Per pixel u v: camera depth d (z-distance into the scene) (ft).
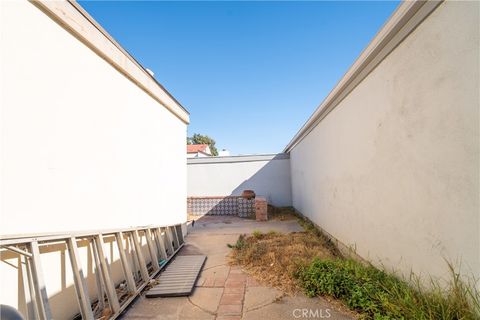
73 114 8.40
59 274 7.32
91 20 9.21
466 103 5.49
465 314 5.31
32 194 6.79
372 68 9.84
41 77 7.18
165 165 16.17
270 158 35.22
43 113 7.21
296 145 29.84
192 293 9.32
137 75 12.60
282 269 10.92
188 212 33.14
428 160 6.78
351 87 12.07
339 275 8.89
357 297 7.65
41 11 7.27
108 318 7.47
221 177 35.42
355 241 11.97
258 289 9.49
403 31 7.64
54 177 7.53
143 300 8.82
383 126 9.15
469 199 5.46
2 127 6.07
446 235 6.17
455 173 5.84
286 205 34.45
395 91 8.32
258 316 7.61
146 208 13.42
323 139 17.79
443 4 6.10
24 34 6.71
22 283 6.14
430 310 5.74
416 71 7.20
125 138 11.60
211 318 7.59
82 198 8.69
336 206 14.84
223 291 9.44
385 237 9.16
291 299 8.59
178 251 15.35
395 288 7.23
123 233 10.80
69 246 7.08
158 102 15.34
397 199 8.34
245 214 30.45
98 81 9.78
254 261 12.39
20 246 6.05
